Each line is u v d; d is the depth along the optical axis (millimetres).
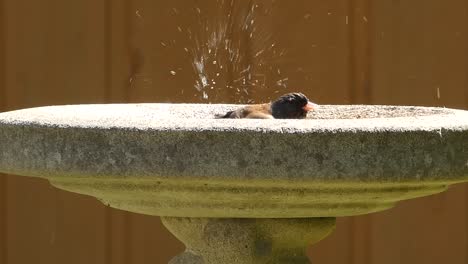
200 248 6410
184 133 5355
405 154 5445
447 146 5586
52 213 10828
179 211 6039
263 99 10297
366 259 10359
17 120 5746
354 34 10250
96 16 10562
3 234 10930
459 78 10109
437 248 10258
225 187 5637
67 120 5645
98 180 5762
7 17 10742
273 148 5312
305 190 5684
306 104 7746
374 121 5590
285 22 10305
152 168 5402
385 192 5867
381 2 10234
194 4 10398
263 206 5871
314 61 10266
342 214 6074
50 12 10648
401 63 10195
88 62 10562
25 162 5680
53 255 10836
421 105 10164
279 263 6414
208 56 10375
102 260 10750
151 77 10453
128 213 10711
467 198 10195
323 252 10438
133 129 5418
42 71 10648
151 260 10695
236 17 10352
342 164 5352
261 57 10305
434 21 10156
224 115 7688
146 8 10469
